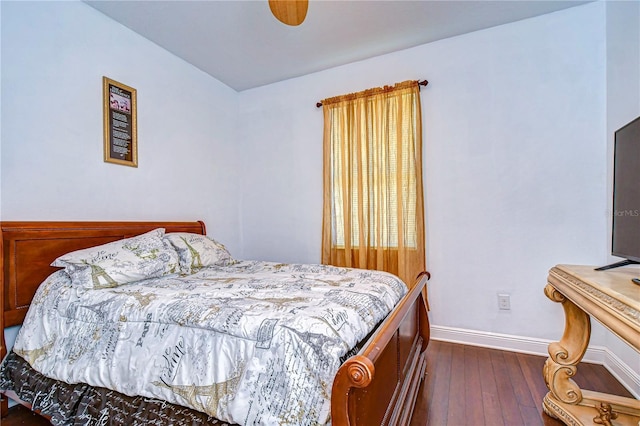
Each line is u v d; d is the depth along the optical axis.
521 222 2.40
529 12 2.31
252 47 2.73
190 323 1.20
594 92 2.21
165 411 1.15
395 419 1.26
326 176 3.03
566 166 2.28
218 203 3.31
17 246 1.71
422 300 2.05
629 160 1.37
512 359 2.27
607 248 2.15
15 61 1.82
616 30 2.05
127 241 2.00
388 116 2.78
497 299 2.47
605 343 2.15
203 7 2.21
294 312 1.17
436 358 2.30
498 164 2.46
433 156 2.67
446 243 2.62
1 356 1.60
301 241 3.28
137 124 2.51
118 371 1.27
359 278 1.88
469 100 2.56
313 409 0.92
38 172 1.91
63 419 1.32
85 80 2.17
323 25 2.42
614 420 1.47
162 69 2.73
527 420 1.59
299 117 3.28
